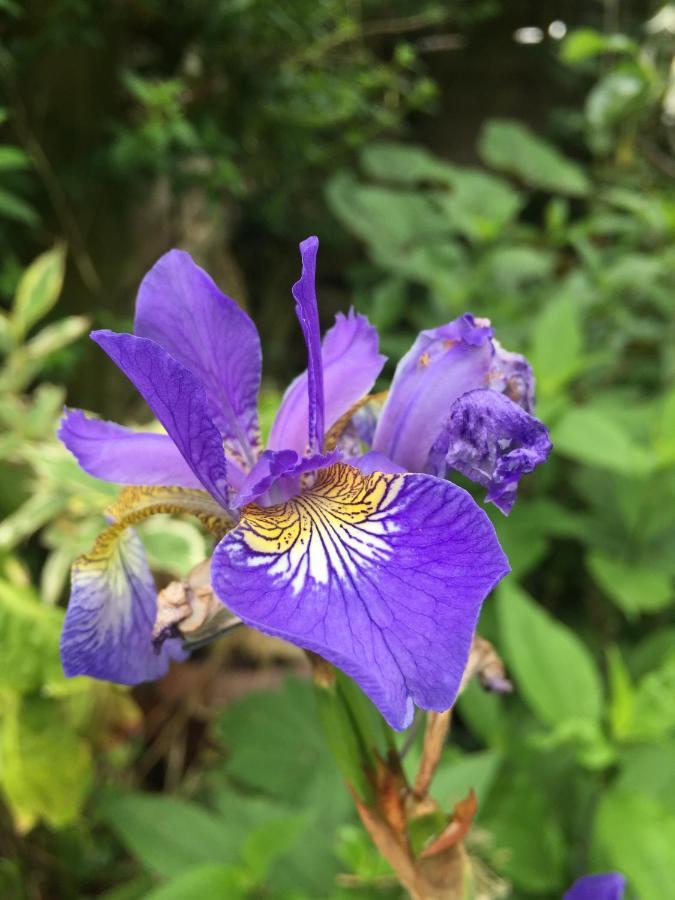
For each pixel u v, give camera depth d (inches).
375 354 5.1
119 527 4.5
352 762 4.6
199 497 4.7
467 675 5.1
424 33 20.9
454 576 3.6
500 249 16.0
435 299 16.3
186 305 4.8
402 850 4.7
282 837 7.1
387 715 3.2
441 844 4.8
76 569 4.4
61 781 8.3
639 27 23.4
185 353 4.9
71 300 13.8
